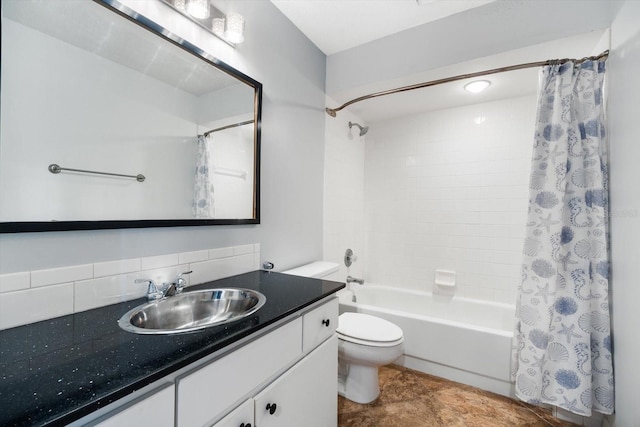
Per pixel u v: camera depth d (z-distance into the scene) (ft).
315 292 3.87
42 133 2.74
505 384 5.70
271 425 3.00
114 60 3.29
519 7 5.36
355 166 9.27
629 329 3.91
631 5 3.91
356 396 5.52
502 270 7.82
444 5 5.69
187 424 2.16
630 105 3.89
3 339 2.37
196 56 4.18
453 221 8.50
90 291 3.10
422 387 5.98
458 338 6.11
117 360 2.04
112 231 3.30
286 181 6.08
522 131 7.61
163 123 3.80
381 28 6.44
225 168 4.64
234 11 4.83
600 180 4.72
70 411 1.49
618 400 4.27
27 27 2.65
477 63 5.91
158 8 3.72
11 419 1.42
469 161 8.27
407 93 7.46
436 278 8.54
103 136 3.20
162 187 3.79
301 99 6.55
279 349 3.10
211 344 2.31
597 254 4.68
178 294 3.67
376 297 9.29
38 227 2.69
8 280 2.57
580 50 5.33
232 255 4.80
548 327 4.88
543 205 5.16
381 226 9.61
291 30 6.21
